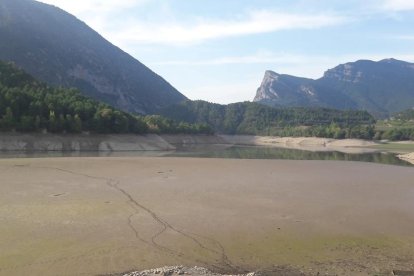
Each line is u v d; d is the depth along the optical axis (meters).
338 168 53.88
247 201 30.48
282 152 104.38
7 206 26.67
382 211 28.34
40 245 19.64
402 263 18.89
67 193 31.55
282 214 26.81
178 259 18.58
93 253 18.86
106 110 108.50
